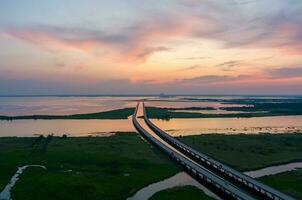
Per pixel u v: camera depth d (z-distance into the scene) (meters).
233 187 61.31
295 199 55.97
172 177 76.81
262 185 63.44
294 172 79.75
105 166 85.25
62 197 60.97
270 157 96.44
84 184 67.44
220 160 92.19
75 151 103.25
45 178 71.19
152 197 61.66
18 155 96.44
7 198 60.34
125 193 64.69
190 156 99.69
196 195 62.12
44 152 101.12
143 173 78.81
